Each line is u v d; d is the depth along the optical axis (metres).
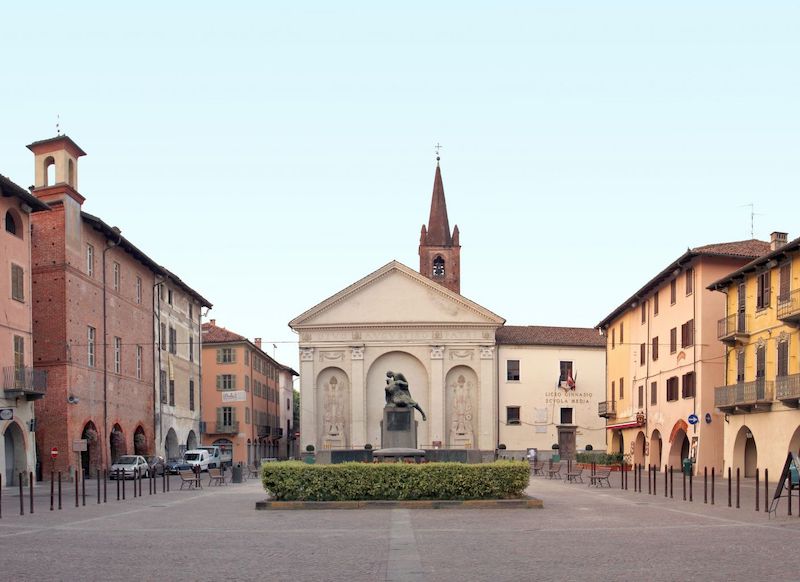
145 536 19.86
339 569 14.64
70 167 51.69
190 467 62.09
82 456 52.38
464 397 84.38
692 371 52.28
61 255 49.25
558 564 15.02
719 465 50.44
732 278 46.81
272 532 20.44
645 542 18.09
